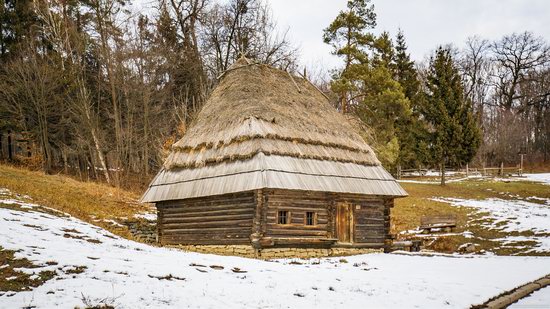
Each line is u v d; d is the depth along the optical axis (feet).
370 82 141.59
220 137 73.05
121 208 89.86
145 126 132.98
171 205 75.72
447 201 129.39
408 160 179.11
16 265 33.88
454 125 151.94
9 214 50.26
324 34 143.23
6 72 118.93
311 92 90.58
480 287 40.88
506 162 221.05
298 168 67.62
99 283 32.42
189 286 34.86
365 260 62.03
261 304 31.96
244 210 66.64
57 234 46.68
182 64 145.79
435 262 59.88
